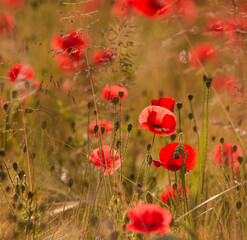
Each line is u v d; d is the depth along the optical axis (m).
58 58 4.28
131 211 3.96
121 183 4.18
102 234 4.07
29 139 4.35
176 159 4.10
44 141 4.48
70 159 4.46
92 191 4.29
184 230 4.05
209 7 4.39
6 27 4.46
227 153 4.29
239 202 4.09
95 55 4.21
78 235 4.09
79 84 4.32
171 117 4.12
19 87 4.34
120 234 4.05
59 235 4.07
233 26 4.30
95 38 4.20
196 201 4.18
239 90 4.30
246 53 4.31
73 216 4.15
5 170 4.24
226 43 4.32
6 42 4.45
